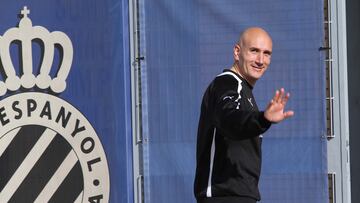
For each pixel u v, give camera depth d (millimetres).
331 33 9297
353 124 10492
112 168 9898
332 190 9344
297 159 9391
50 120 9984
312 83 9344
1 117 9992
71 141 9969
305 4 9320
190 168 9672
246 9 9453
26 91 9992
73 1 9883
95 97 9891
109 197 9922
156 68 9727
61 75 9945
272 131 9422
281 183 9422
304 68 9344
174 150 9703
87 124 9930
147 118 9750
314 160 9367
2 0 9961
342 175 9312
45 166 10016
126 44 9812
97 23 9852
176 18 9648
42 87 9977
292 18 9352
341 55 9273
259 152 6902
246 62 6883
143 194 9797
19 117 10000
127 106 9828
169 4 9656
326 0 9297
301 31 9336
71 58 9914
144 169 9766
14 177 10008
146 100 9750
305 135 9367
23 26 9961
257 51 6887
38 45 9969
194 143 9648
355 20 10492
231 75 6785
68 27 9906
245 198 6727
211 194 6777
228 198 6738
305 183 9391
